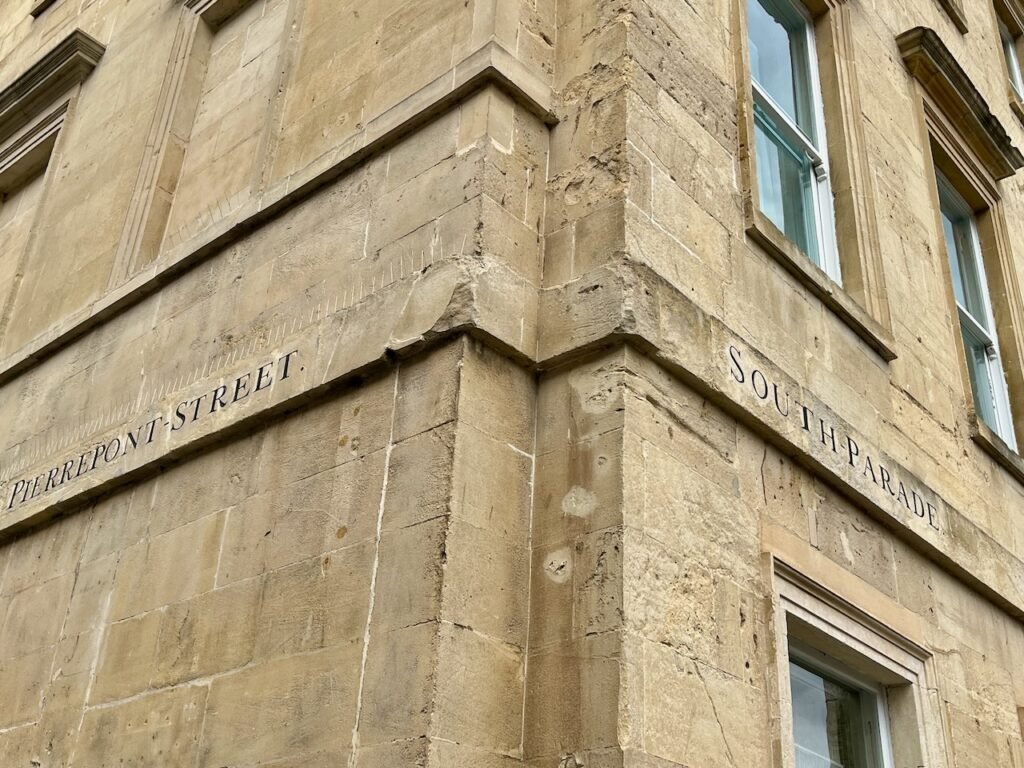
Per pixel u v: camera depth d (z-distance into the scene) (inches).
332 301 235.3
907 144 372.8
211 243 279.9
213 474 241.9
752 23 335.6
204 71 366.9
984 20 532.1
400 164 241.4
